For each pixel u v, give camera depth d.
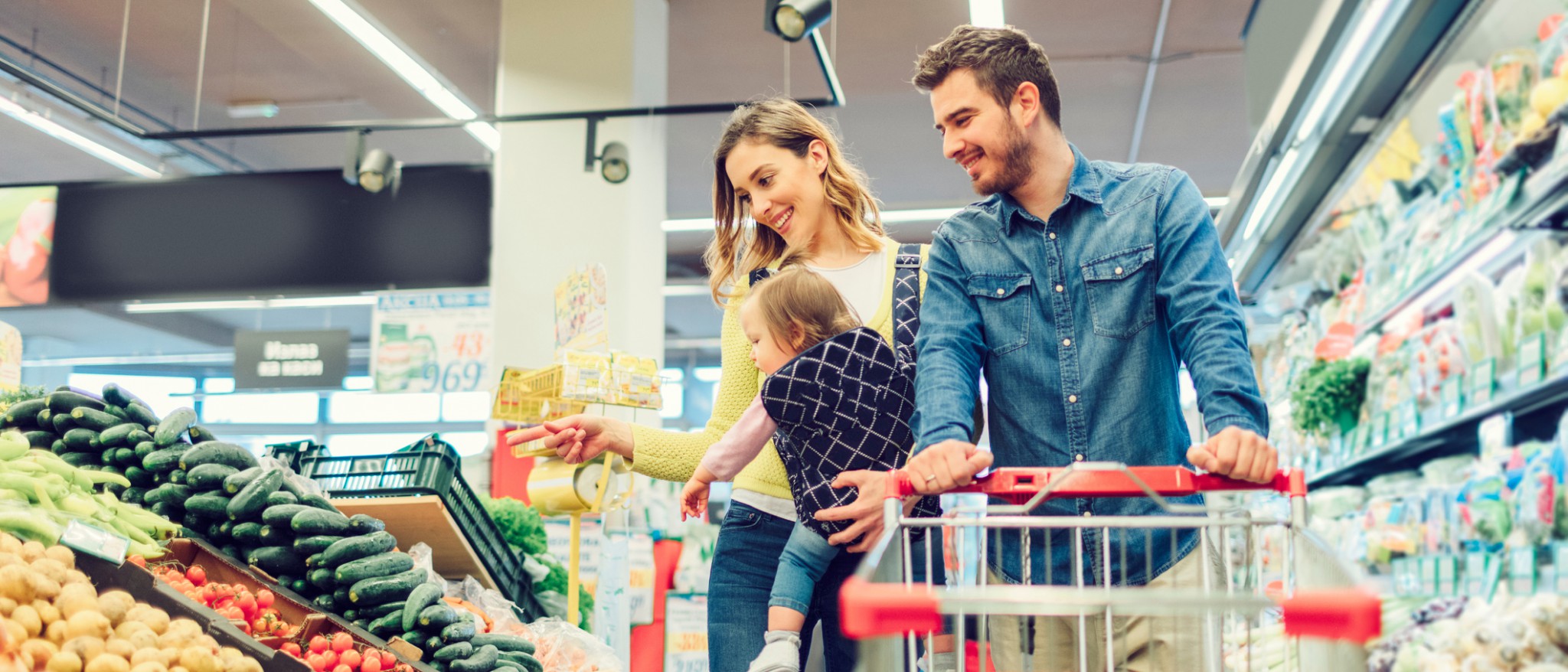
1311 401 5.11
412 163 12.31
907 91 10.22
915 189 13.09
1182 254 1.77
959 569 1.52
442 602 3.11
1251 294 6.17
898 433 2.16
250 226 8.29
